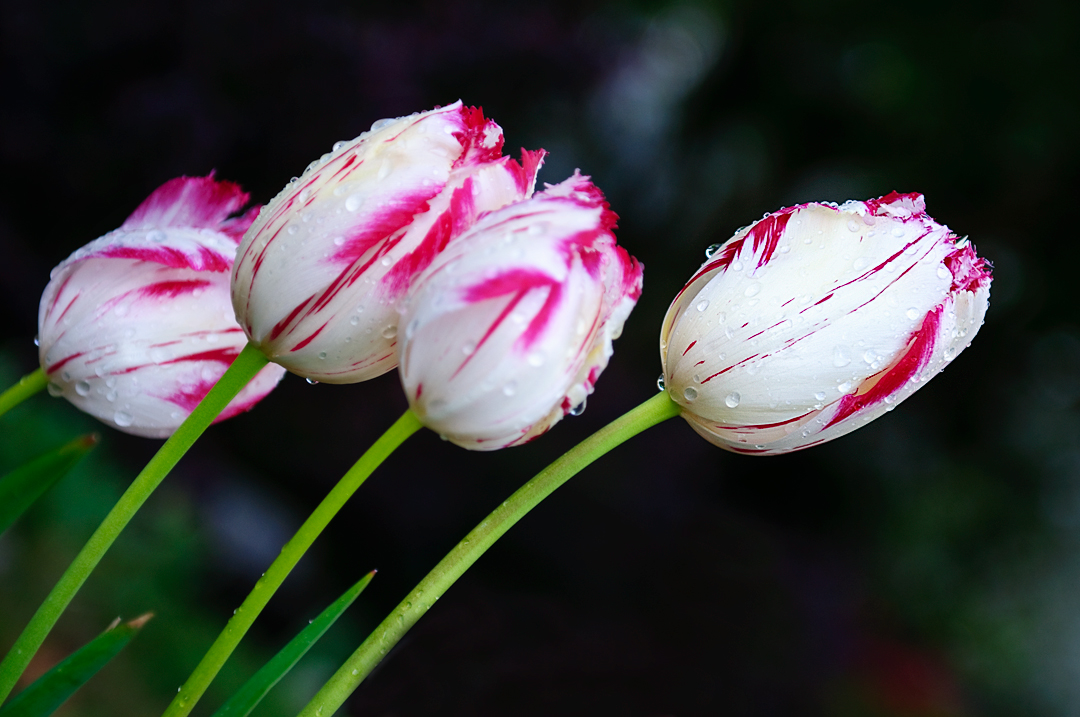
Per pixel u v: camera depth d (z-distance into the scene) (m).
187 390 0.74
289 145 2.18
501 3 2.67
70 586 0.69
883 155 3.88
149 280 0.73
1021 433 3.93
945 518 3.89
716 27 4.73
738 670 2.32
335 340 0.70
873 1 3.81
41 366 0.74
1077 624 3.82
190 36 2.11
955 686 3.38
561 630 1.36
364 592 2.54
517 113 2.66
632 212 3.93
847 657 2.71
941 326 0.72
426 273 0.69
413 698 1.05
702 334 0.72
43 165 2.12
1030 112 3.49
